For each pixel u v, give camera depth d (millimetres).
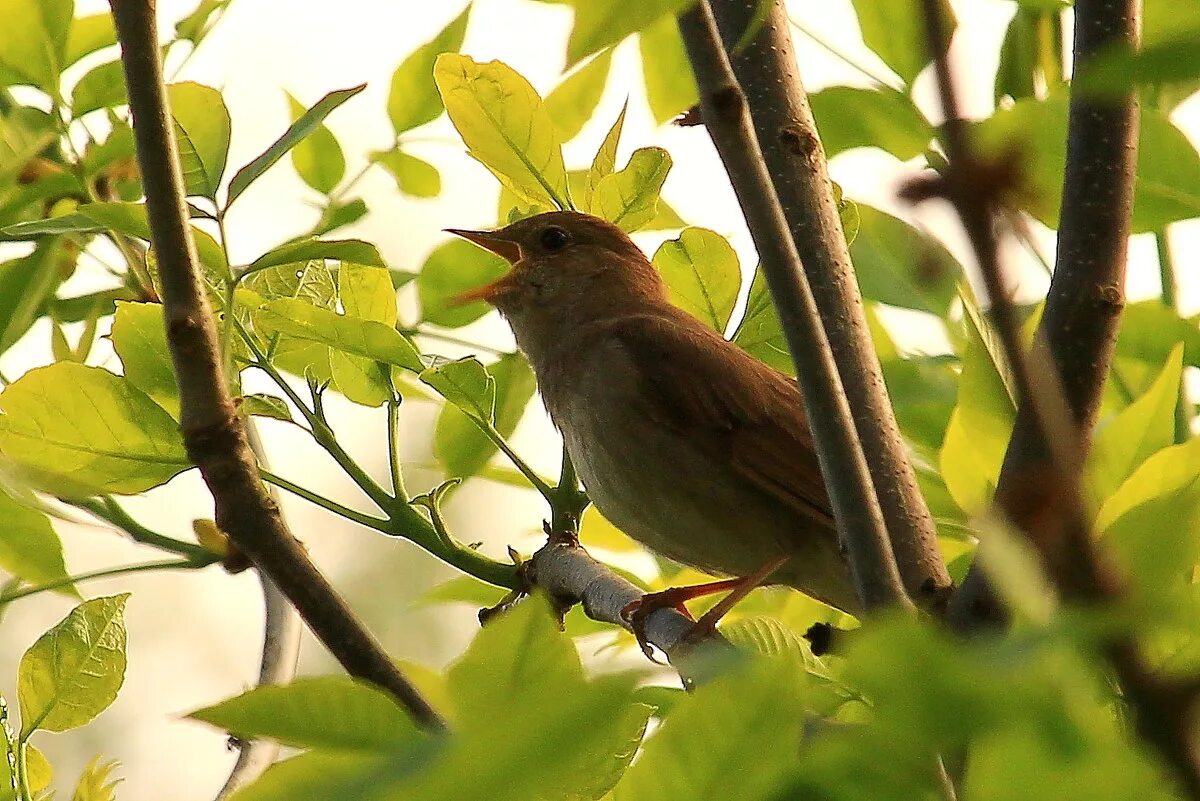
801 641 5199
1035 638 2176
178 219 4930
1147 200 5902
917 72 6348
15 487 5750
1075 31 4645
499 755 2184
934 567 4949
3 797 5141
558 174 6922
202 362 4941
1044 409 2385
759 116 5488
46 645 5617
